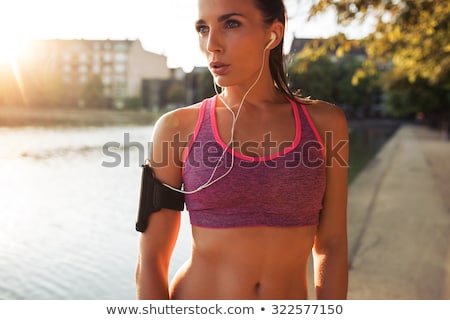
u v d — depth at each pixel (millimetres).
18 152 20109
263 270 1410
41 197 11391
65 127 37531
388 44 9844
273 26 1462
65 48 89062
